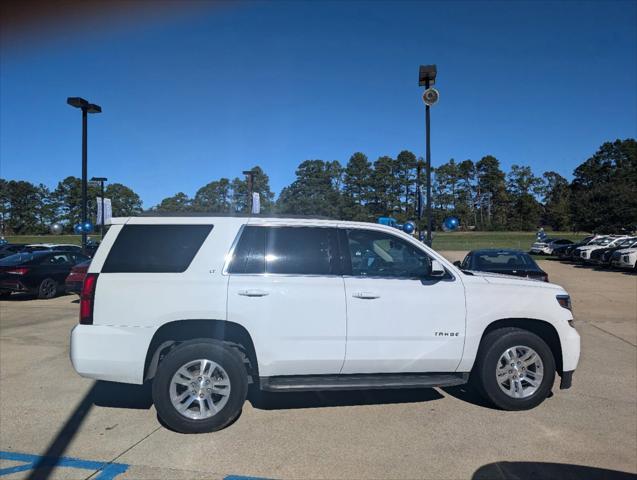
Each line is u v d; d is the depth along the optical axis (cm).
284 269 458
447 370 479
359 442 415
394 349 463
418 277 479
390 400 522
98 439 421
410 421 462
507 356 490
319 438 423
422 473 362
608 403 516
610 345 802
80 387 565
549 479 354
